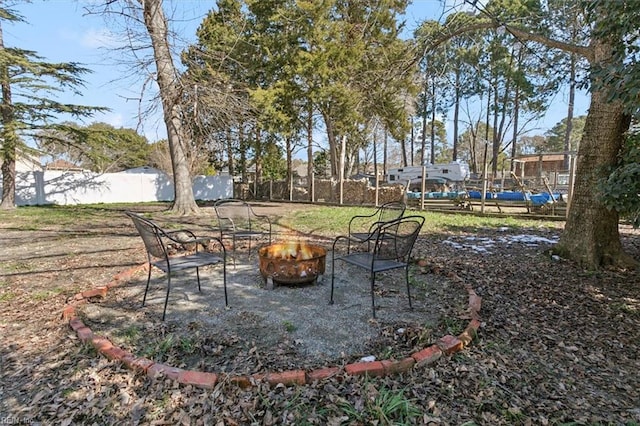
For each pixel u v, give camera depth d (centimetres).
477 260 463
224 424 161
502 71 1761
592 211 433
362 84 993
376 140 2756
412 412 167
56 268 431
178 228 750
